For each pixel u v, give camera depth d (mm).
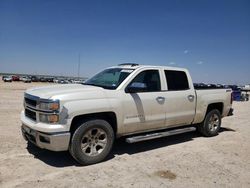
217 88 7965
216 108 8086
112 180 4395
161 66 6496
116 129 5500
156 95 6094
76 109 4773
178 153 6012
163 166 5137
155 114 6074
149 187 4191
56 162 5102
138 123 5766
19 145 6031
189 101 6875
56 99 4652
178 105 6590
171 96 6414
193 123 7254
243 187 4336
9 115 10016
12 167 4750
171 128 6891
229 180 4590
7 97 18078
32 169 4707
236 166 5289
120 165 5102
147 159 5516
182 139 7379
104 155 5223
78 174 4574
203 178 4629
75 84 6215
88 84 6188
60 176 4461
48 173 4566
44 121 4730
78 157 4875
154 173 4766
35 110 4918
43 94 4895
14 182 4148
